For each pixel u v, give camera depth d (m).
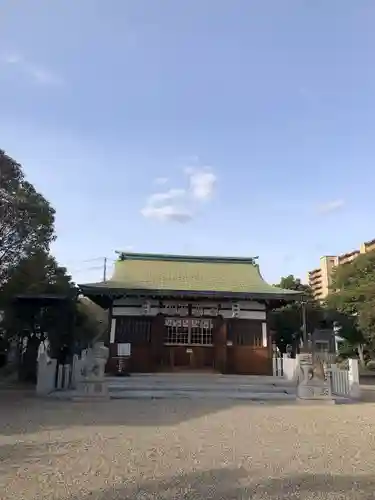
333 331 42.34
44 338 21.92
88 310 40.47
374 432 10.12
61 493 5.47
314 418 12.23
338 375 18.86
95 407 13.65
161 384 19.00
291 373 20.69
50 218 21.88
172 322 23.34
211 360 22.98
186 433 9.56
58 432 9.41
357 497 5.46
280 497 5.43
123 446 8.16
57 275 26.52
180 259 27.91
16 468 6.58
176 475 6.32
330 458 7.50
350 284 41.06
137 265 26.77
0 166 19.23
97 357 15.83
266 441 8.87
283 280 43.38
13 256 20.91
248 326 23.48
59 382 17.94
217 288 23.72
